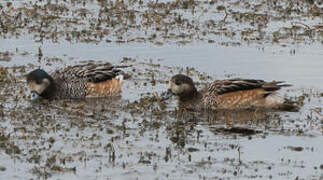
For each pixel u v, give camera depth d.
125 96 18.42
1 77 18.95
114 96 18.69
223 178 13.04
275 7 27.39
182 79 17.78
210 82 19.34
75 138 14.84
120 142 14.70
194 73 20.19
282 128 15.99
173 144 14.74
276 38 23.73
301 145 14.91
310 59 21.56
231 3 27.98
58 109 17.06
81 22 24.64
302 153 14.44
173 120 16.52
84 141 14.67
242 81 17.88
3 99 17.45
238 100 17.77
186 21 25.31
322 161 14.02
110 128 15.60
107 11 25.97
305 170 13.55
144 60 21.23
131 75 19.92
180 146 14.62
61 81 18.38
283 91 18.78
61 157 13.70
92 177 12.88
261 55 21.91
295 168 13.63
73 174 12.97
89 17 25.30
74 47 22.09
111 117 16.47
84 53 21.61
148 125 15.95
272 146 14.81
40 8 25.75
